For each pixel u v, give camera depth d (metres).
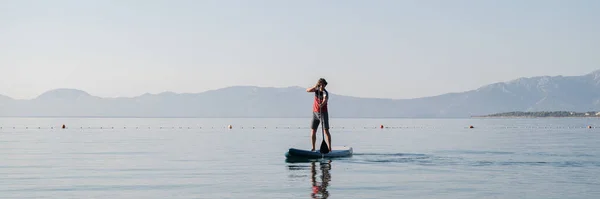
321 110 19.56
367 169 15.76
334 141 33.94
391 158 19.48
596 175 14.41
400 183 12.85
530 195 11.23
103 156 20.91
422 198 10.84
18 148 25.98
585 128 78.94
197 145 28.86
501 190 11.84
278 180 13.38
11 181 13.30
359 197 10.92
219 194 11.30
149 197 10.95
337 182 13.02
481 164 17.28
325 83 19.66
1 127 77.00
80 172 15.22
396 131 60.81
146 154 21.94
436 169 15.76
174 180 13.44
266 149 25.36
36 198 10.84
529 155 21.17
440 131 61.53
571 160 18.80
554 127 87.56
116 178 13.86
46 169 15.99
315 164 17.31
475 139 37.38
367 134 48.81
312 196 11.04
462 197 10.98
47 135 44.97
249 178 13.78
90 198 10.84
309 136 43.03
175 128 75.50
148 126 88.94
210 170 15.65
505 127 88.12
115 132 54.69
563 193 11.48
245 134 48.41
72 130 62.53
